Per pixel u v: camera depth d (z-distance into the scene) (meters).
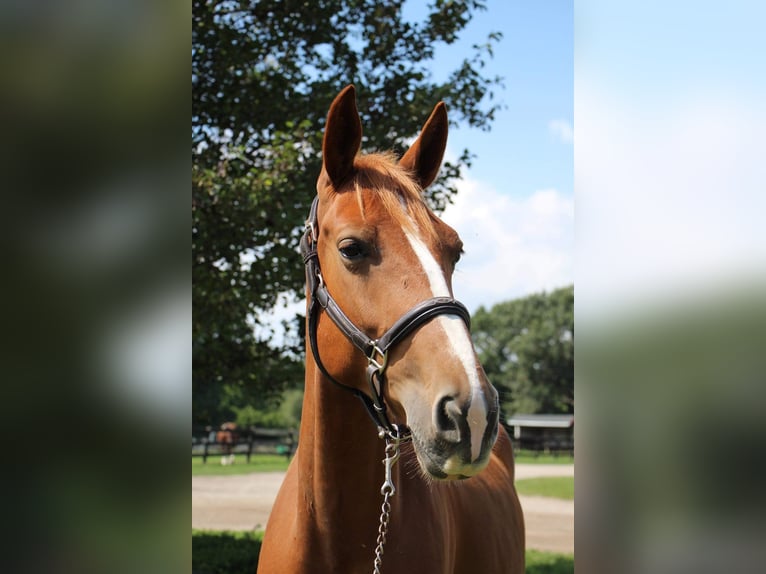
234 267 5.80
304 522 2.00
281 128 5.99
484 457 1.48
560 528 10.42
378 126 6.10
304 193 5.48
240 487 14.49
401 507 2.04
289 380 6.49
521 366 50.75
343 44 6.43
